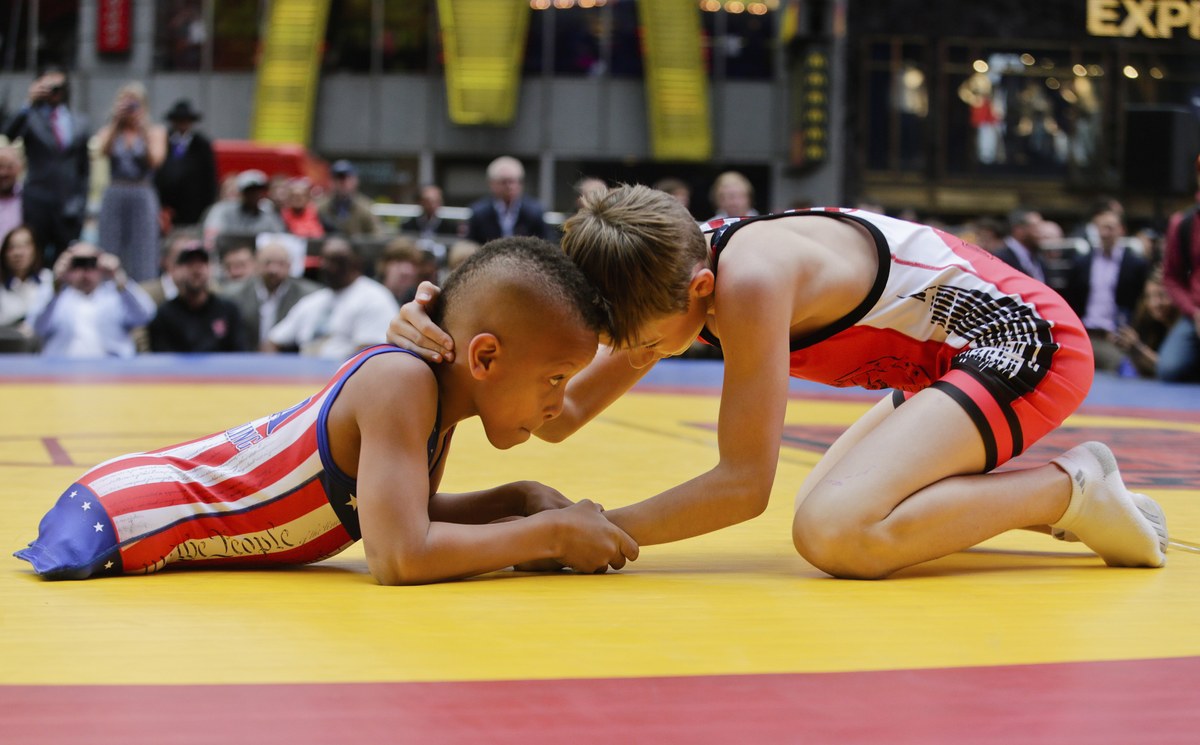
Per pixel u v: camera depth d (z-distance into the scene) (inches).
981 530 123.6
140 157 568.7
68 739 68.6
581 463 219.1
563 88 1274.6
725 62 1262.3
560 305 111.6
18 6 1261.1
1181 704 76.9
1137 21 1184.8
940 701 77.0
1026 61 1194.0
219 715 73.1
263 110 1256.2
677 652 89.0
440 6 1266.0
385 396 114.0
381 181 1285.7
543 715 73.4
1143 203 1167.0
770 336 121.0
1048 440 263.3
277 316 521.7
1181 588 117.6
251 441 123.2
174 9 1264.8
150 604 105.5
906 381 141.7
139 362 469.1
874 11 1190.3
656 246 114.2
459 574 116.6
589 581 119.0
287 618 100.0
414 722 71.9
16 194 559.8
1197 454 235.8
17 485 181.8
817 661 86.7
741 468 122.8
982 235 565.0
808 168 1218.6
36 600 106.8
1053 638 94.7
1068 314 135.6
